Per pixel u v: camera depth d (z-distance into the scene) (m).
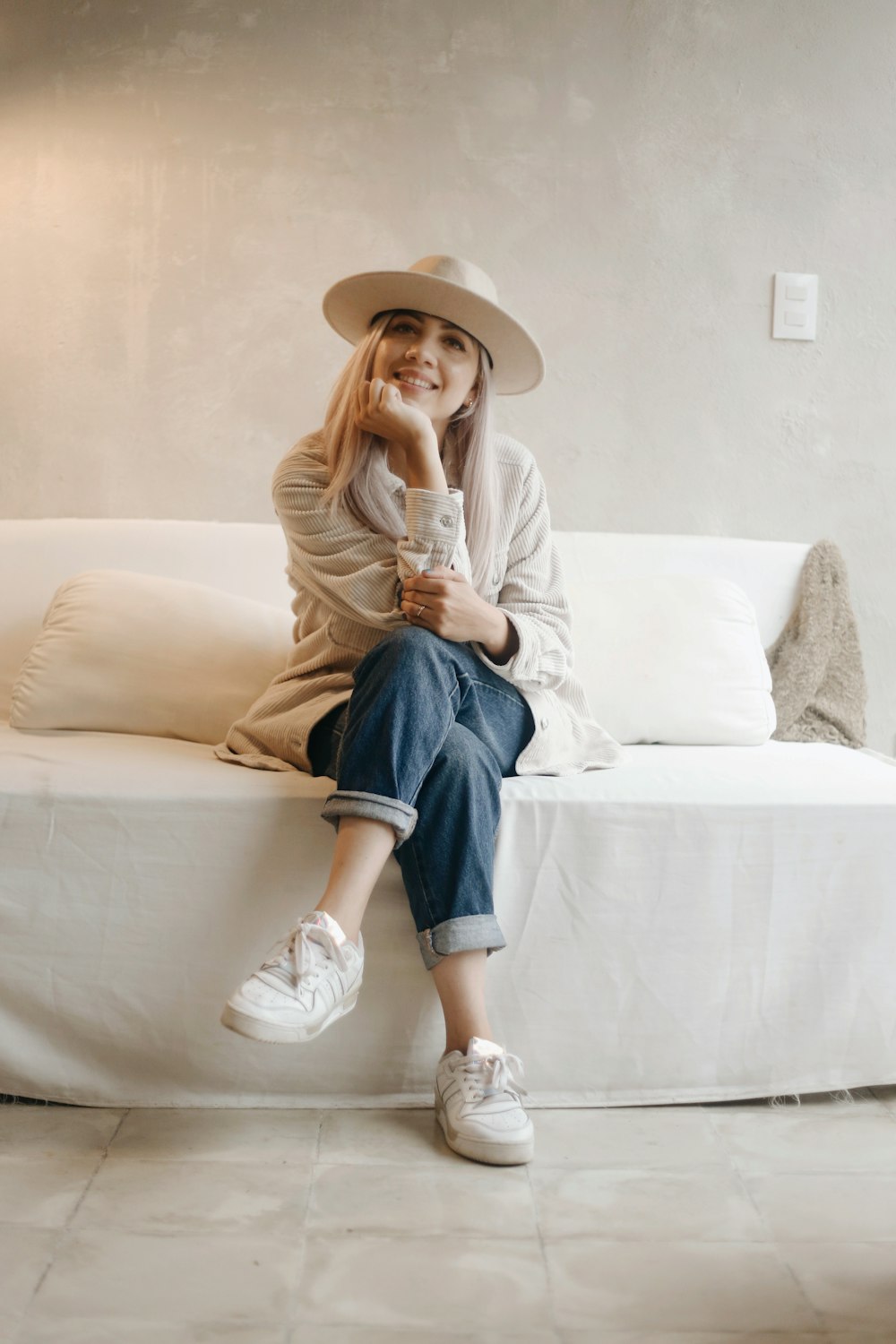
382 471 1.65
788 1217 1.23
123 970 1.46
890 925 1.57
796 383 2.53
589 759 1.67
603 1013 1.53
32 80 2.41
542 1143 1.41
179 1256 1.10
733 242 2.51
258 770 1.58
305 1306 1.03
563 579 1.78
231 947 1.47
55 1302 1.02
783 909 1.56
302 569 1.65
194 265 2.42
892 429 2.54
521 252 2.46
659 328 2.50
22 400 2.43
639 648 2.07
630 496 2.51
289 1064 1.49
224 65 2.41
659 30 2.48
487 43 2.45
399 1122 1.46
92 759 1.58
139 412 2.43
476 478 1.70
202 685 1.86
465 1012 1.42
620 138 2.48
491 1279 1.09
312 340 2.44
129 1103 1.47
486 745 1.49
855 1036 1.57
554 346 2.48
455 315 1.67
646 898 1.53
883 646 2.56
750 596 2.37
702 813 1.54
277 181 2.43
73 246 2.42
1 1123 1.41
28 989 1.45
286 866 1.48
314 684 1.62
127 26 2.41
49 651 1.86
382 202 2.44
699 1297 1.07
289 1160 1.33
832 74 2.52
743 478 2.53
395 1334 1.00
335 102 2.43
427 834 1.42
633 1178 1.32
